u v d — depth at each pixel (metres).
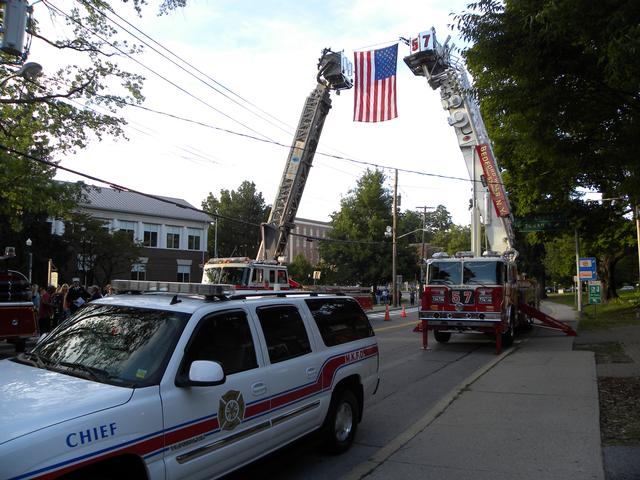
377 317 30.45
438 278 14.82
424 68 17.34
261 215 75.44
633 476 4.62
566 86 7.79
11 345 14.73
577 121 8.26
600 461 5.02
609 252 35.19
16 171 14.68
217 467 3.85
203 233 51.69
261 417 4.31
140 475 3.33
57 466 2.81
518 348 14.35
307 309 5.39
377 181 52.06
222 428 3.89
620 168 8.82
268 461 4.52
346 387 5.81
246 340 4.43
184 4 11.26
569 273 47.62
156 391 3.48
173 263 49.22
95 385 3.46
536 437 5.87
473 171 17.11
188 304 4.23
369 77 17.66
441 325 14.51
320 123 21.22
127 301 4.47
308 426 4.97
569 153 8.63
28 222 30.97
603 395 7.81
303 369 4.93
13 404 3.13
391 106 17.39
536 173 18.86
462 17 7.83
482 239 18.75
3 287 11.89
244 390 4.16
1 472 2.63
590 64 7.39
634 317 21.69
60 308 17.42
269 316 4.80
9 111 14.71
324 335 5.48
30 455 2.74
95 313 4.43
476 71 8.77
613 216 22.88
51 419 2.96
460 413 7.05
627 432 5.90
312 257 101.56
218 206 74.31
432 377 10.35
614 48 5.79
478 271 14.45
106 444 3.07
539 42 7.23
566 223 22.28
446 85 17.14
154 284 4.81
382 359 12.91
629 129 7.36
